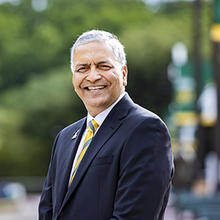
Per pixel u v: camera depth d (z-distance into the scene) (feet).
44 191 14.71
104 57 13.48
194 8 72.43
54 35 179.42
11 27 183.73
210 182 67.10
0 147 140.97
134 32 148.87
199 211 37.22
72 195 13.01
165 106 144.15
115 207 12.50
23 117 148.05
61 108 147.54
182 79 79.25
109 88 13.56
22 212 82.17
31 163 146.72
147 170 12.42
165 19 176.86
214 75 56.39
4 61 174.09
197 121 71.51
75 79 13.76
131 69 143.64
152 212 12.37
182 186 62.69
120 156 12.78
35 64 174.40
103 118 13.71
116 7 195.72
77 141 14.10
